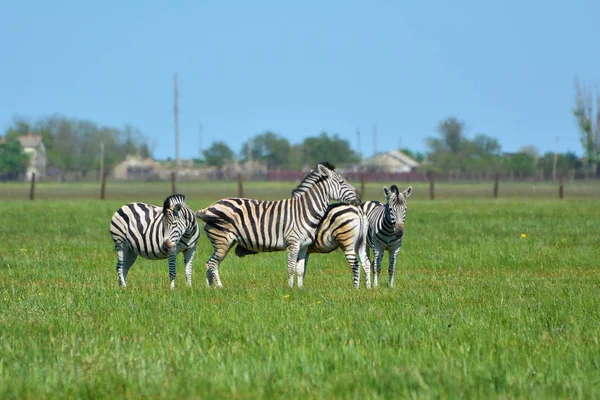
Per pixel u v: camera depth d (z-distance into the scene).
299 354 29.22
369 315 37.41
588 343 31.52
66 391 25.56
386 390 25.44
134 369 27.66
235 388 25.27
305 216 49.88
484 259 64.00
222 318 36.94
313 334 33.12
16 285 49.50
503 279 53.78
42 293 44.78
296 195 50.69
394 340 32.19
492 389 25.41
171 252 47.34
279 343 31.61
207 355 29.69
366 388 25.33
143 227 48.97
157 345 31.55
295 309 39.44
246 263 63.16
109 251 69.56
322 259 66.06
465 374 26.83
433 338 32.41
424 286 50.44
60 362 28.67
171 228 46.94
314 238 50.84
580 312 38.38
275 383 25.97
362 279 54.88
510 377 26.50
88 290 46.66
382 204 54.88
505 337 32.75
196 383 26.05
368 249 60.41
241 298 43.75
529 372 27.22
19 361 28.97
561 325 35.06
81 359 29.12
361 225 50.66
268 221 50.22
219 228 50.62
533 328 34.88
